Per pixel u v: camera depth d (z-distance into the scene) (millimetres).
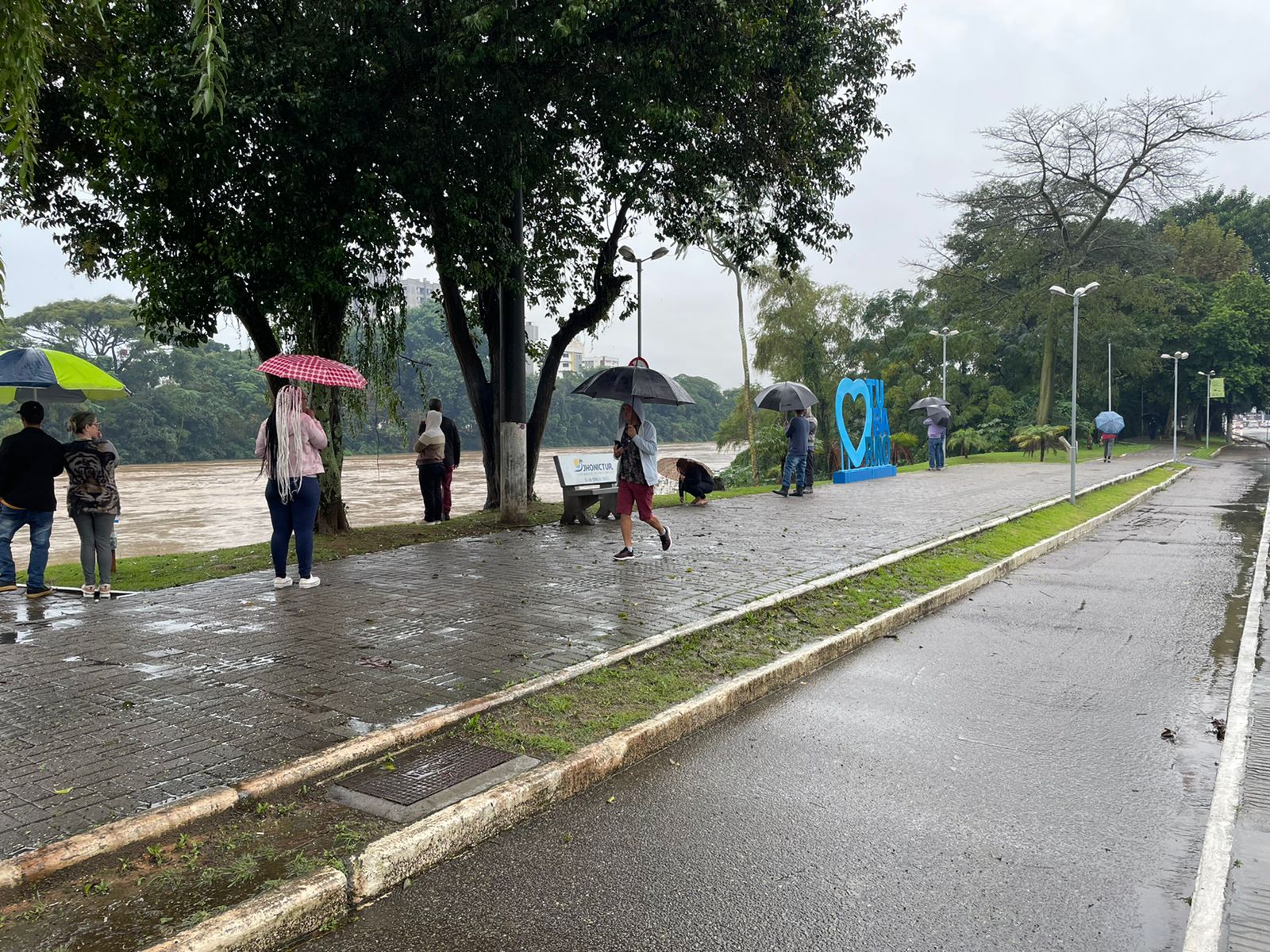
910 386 56812
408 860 3367
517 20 9219
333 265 9648
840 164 13672
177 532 21406
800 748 4832
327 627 6680
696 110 10547
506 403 12750
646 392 9914
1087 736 5059
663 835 3762
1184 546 13555
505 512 12906
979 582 10008
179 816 3484
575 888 3309
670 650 6254
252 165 9398
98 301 72500
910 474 26766
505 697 5043
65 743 4250
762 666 6023
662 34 10102
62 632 6504
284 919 2914
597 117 11227
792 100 11500
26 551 16797
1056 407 55375
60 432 65000
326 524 11727
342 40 9430
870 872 3443
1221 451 57125
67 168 10273
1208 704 5688
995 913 3148
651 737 4750
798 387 18406
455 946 2922
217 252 9453
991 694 5871
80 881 3047
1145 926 3076
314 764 4027
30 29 5230
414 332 80500
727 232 14672
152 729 4461
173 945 2660
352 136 9492
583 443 110875
